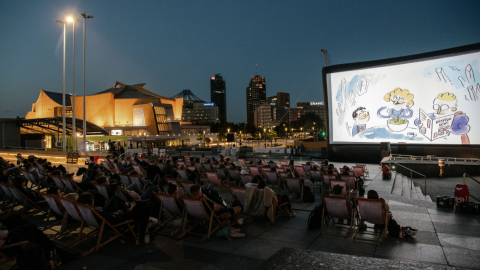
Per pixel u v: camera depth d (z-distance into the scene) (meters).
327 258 3.21
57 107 111.94
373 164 26.66
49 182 10.40
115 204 5.82
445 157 22.94
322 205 6.61
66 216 6.10
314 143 54.19
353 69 26.55
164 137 92.69
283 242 5.76
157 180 10.75
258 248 5.40
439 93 22.41
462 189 8.12
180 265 4.65
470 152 22.17
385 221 5.70
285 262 3.11
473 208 7.89
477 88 20.86
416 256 5.00
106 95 110.19
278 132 167.50
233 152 36.75
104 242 5.35
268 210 6.97
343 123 27.47
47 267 4.32
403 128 24.11
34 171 10.59
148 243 5.62
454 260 4.80
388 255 5.05
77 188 8.41
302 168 14.70
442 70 22.20
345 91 27.16
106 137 37.84
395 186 14.50
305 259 3.20
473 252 5.17
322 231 6.30
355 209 6.25
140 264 4.70
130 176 9.84
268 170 12.92
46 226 6.51
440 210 8.37
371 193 6.13
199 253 5.16
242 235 6.08
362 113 26.20
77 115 112.88
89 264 4.70
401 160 22.72
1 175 8.75
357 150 27.72
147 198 7.09
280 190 12.39
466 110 21.36
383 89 25.02
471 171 20.98
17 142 41.28
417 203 9.39
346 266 2.97
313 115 150.00
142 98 112.75
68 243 5.48
